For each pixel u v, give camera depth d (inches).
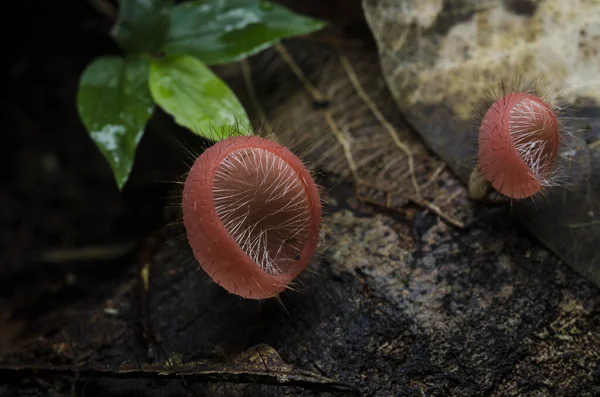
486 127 5.0
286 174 4.8
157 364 5.2
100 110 5.9
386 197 5.8
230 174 4.7
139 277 5.8
